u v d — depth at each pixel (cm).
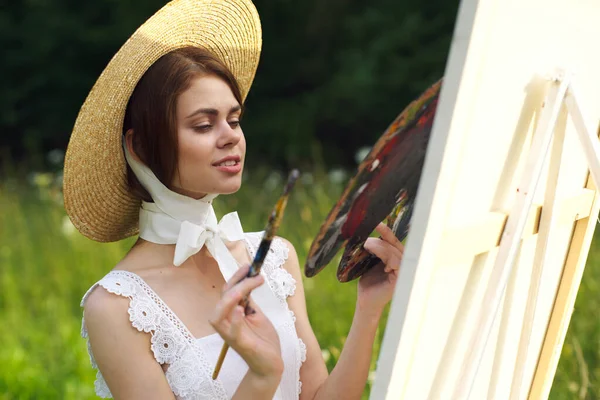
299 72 1056
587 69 172
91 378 381
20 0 1091
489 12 119
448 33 973
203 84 174
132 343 173
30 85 1069
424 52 970
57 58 1077
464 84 119
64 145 1088
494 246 147
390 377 126
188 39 197
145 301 176
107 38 1057
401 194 166
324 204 553
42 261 545
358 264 189
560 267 199
